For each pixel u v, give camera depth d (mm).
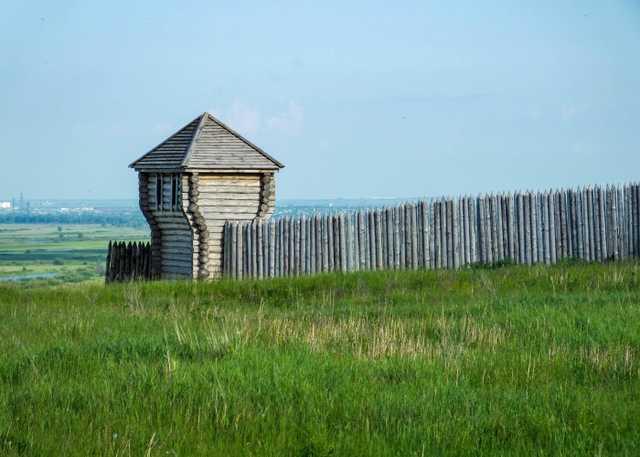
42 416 24250
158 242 78000
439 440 22328
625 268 55312
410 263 68125
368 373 28875
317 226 68688
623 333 34750
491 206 68062
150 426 23531
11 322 41219
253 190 75750
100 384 27406
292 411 24516
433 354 32219
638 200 68375
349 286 53219
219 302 50344
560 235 68062
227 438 22641
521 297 45938
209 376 28062
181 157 74438
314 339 34531
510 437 22922
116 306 48625
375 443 22062
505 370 29531
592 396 26062
